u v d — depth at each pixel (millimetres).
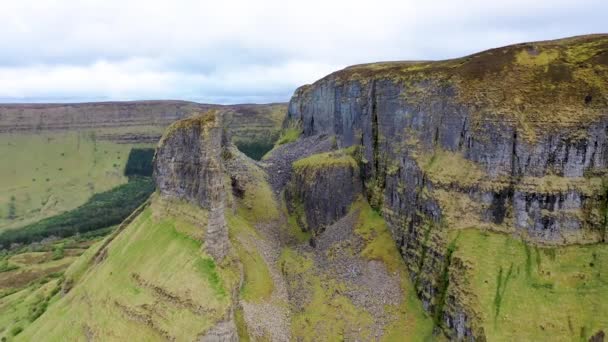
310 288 134000
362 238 146500
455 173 122500
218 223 115688
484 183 116312
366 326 118188
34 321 130875
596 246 103250
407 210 136750
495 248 109750
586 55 119938
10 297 183625
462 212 117750
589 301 95188
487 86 123500
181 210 125125
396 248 137875
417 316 117375
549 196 108125
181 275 106188
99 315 107500
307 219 170125
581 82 114188
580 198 107250
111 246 141125
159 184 138875
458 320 103688
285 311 123875
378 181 156875
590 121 108312
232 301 104688
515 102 117312
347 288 130750
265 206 169250
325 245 153375
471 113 122688
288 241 162500
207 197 116438
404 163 141125
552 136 110438
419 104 140375
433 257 119250
